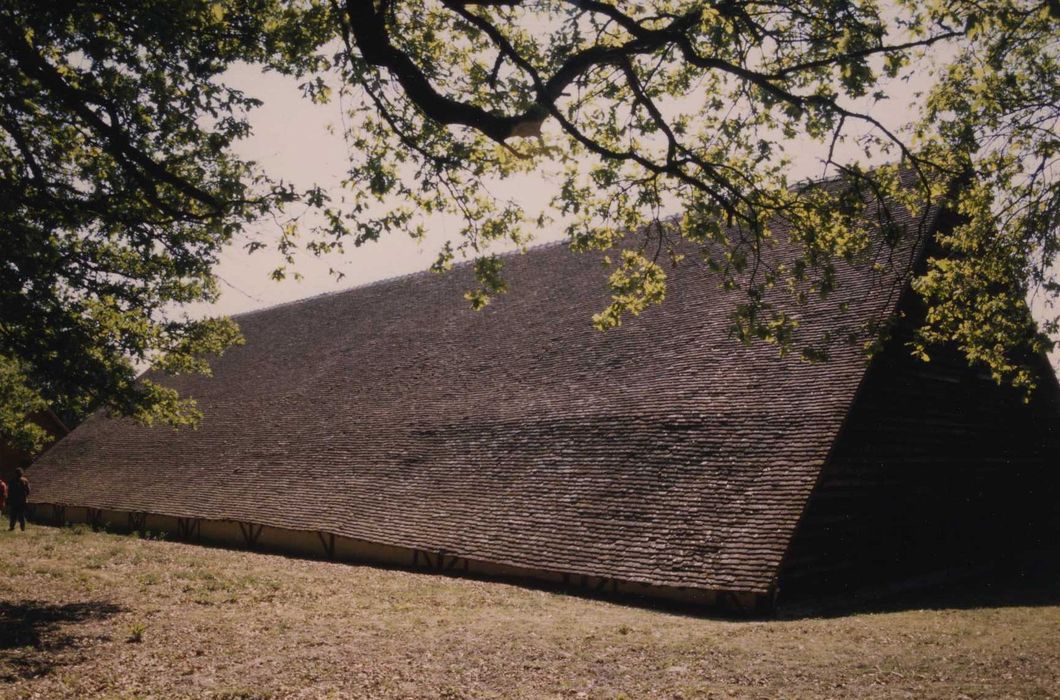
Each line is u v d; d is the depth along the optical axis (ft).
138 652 34.12
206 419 117.08
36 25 33.60
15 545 75.15
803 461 53.72
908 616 44.14
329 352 116.57
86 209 40.55
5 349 49.39
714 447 59.36
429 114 30.53
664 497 57.88
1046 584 61.62
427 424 84.64
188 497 95.86
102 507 103.71
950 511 67.62
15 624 38.83
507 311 97.30
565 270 98.17
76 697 28.07
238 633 37.83
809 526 52.65
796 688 29.01
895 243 38.17
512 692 28.94
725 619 46.52
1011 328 48.55
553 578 57.06
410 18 38.45
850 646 35.53
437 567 64.90
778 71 34.04
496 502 67.51
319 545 76.13
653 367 71.61
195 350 64.28
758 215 39.14
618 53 32.50
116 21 34.78
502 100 32.58
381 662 32.81
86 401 56.18
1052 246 47.26
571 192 40.78
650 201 40.55
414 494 74.64
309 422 99.96
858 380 56.75
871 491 58.70
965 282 48.73
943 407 67.92
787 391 59.98
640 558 53.93
